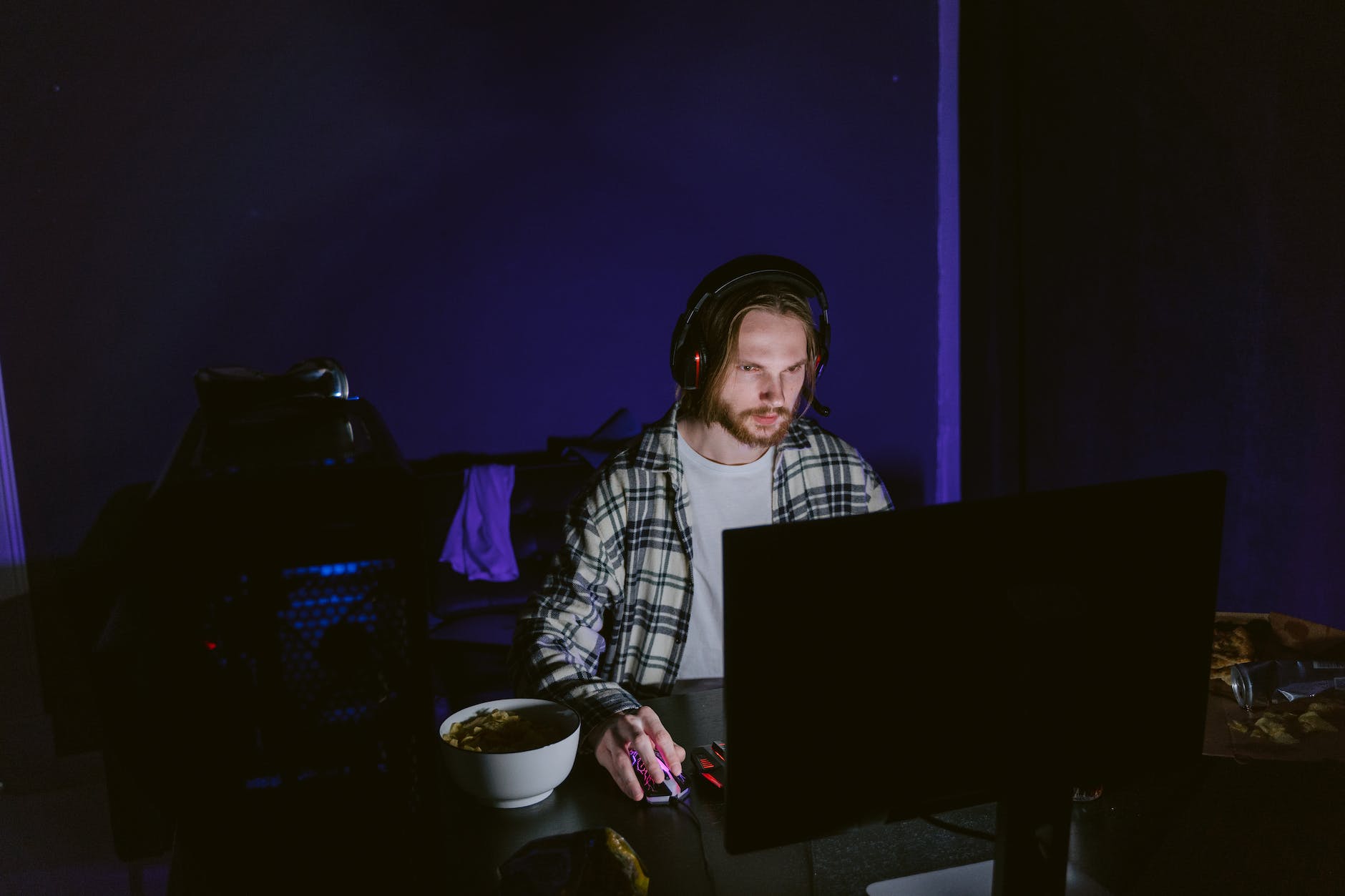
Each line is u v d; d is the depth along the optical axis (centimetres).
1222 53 214
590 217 312
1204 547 83
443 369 310
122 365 283
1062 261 278
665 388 330
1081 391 275
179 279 284
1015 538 75
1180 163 230
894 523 71
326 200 292
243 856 70
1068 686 79
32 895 224
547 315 315
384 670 70
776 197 323
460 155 299
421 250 302
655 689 141
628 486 143
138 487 288
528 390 318
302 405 99
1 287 270
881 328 339
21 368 275
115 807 240
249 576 66
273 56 281
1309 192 196
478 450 318
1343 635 128
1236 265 216
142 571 69
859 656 72
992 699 77
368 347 303
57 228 273
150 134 276
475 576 271
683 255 322
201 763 68
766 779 72
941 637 74
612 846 86
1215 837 92
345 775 71
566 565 139
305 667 68
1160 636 82
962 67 321
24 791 278
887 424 346
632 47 305
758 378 135
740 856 90
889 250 334
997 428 321
